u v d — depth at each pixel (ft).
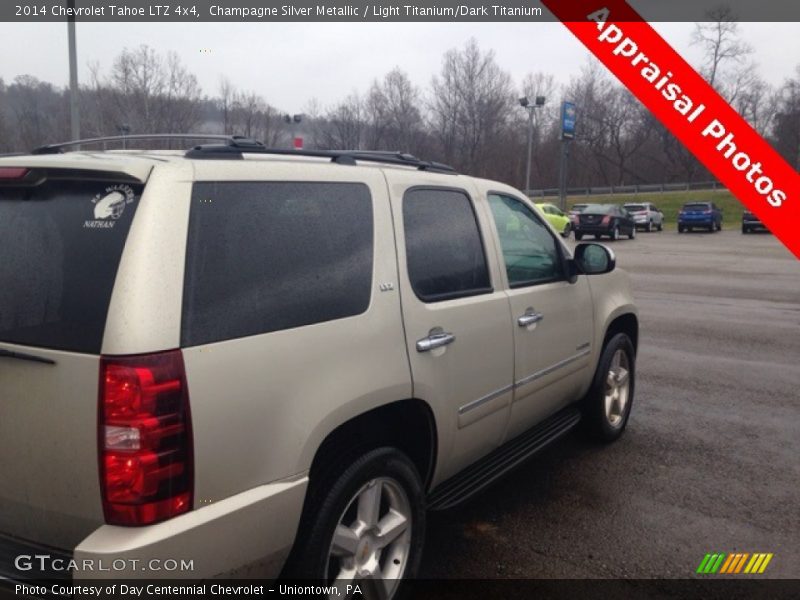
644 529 12.92
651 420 19.36
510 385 12.35
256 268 7.96
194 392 7.02
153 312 6.86
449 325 10.61
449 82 203.62
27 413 7.18
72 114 47.83
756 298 45.11
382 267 9.62
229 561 7.39
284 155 9.51
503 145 227.40
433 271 10.66
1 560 7.32
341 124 132.77
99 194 7.39
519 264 13.24
